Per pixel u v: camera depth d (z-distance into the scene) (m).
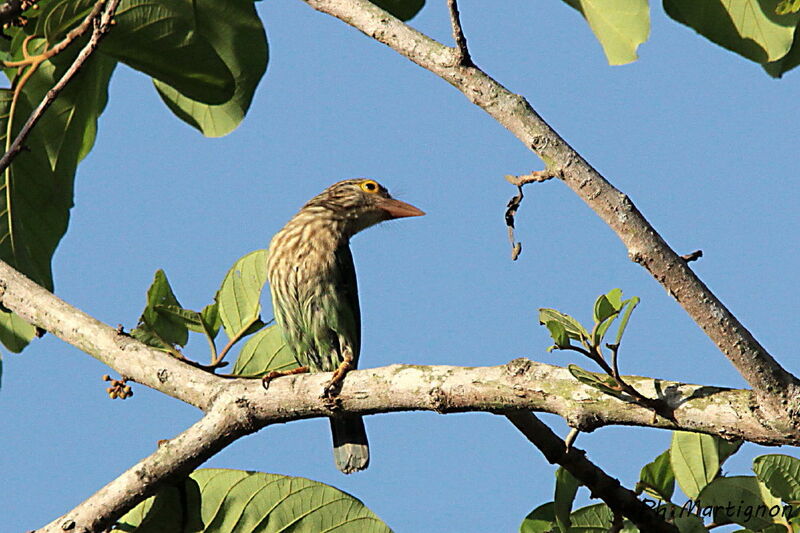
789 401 5.33
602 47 8.80
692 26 9.42
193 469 7.24
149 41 8.51
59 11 8.03
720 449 7.74
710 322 5.42
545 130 5.93
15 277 7.93
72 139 9.84
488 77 6.23
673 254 5.50
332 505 8.03
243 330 8.61
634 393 5.66
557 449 7.51
